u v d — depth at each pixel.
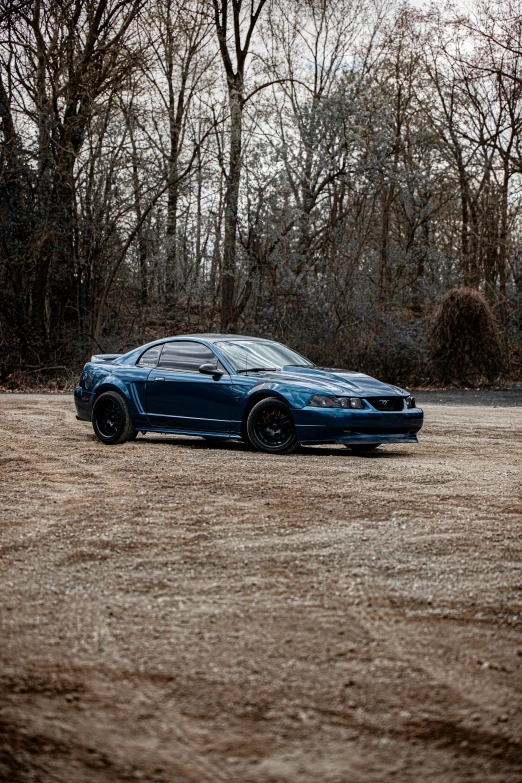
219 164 28.17
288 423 9.55
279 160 26.28
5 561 4.62
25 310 26.25
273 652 3.25
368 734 2.57
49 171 24.75
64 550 4.86
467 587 4.16
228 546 4.97
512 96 32.25
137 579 4.27
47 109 24.41
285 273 26.30
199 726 2.62
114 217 26.75
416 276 31.02
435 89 33.69
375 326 27.09
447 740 2.53
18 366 25.06
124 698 2.82
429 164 32.62
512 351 30.98
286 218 26.55
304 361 10.87
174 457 9.14
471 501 6.49
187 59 30.80
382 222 31.80
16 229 24.55
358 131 26.44
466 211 35.12
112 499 6.48
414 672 3.06
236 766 2.37
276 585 4.17
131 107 26.61
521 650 3.30
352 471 8.13
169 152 27.78
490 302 32.69
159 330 28.86
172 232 28.47
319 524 5.59
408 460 9.11
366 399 9.45
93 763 2.39
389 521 5.70
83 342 26.75
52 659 3.17
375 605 3.86
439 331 27.64
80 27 25.41
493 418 15.34
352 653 3.24
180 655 3.21
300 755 2.44
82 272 27.45
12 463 8.53
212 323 28.69
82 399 11.06
